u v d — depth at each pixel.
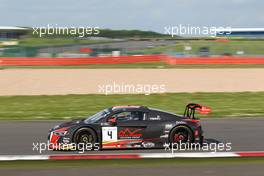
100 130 29.42
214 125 40.50
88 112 48.53
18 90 64.69
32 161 26.84
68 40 141.12
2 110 50.22
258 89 65.00
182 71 85.19
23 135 35.53
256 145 31.72
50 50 132.38
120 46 142.12
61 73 82.88
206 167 25.14
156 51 130.38
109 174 23.45
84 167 25.19
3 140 33.50
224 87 66.56
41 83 70.88
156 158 27.47
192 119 30.59
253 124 41.03
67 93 61.81
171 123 30.00
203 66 99.12
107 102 55.09
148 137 29.80
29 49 125.44
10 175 23.27
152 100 56.38
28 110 50.09
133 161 26.72
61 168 24.94
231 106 52.38
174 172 23.88
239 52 131.00
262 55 129.62
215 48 131.00
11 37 148.12
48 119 44.38
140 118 30.02
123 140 29.61
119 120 29.83
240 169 24.64
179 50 130.88
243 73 82.19
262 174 23.42
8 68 95.38
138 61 110.06
